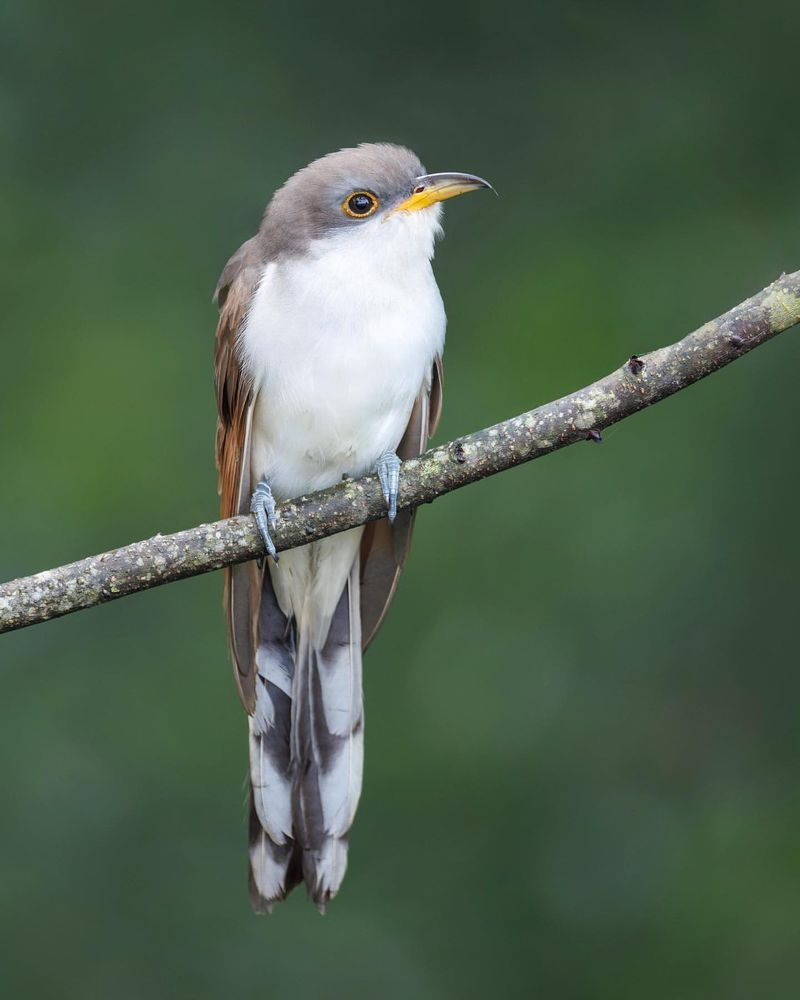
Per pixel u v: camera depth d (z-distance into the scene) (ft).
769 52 40.78
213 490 38.63
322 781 28.84
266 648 29.76
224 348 29.71
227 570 28.63
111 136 42.01
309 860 28.32
